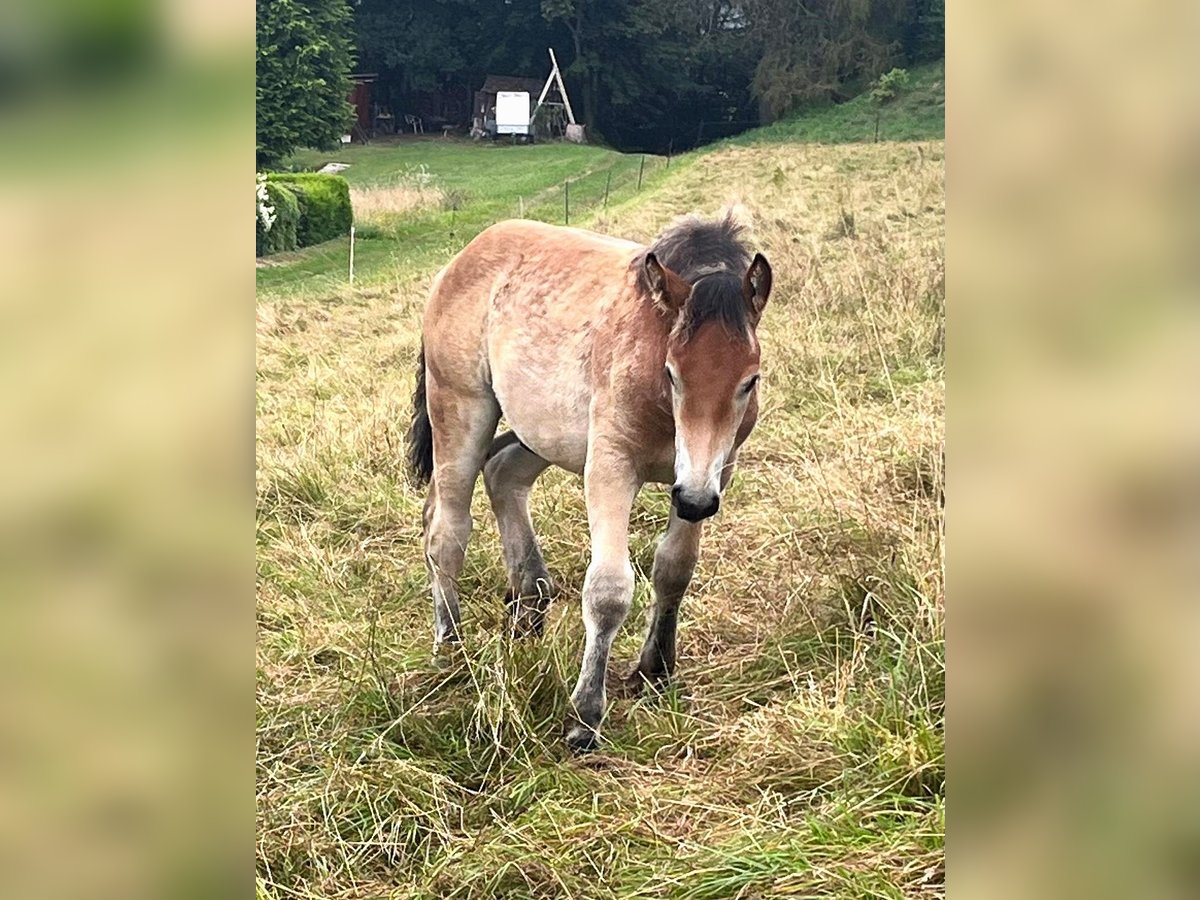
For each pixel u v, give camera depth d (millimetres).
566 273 3414
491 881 2500
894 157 15883
